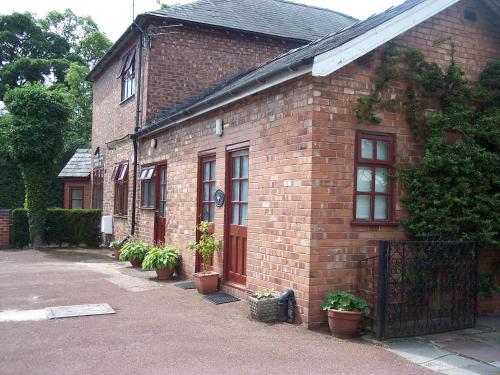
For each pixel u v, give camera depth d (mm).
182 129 10898
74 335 6109
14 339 5926
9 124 19016
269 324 6633
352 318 6043
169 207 11508
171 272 10250
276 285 7121
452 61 7395
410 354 5637
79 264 12938
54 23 37906
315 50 7121
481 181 6953
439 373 5035
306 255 6453
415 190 6969
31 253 15844
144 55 13742
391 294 6305
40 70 32219
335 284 6535
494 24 8031
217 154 9109
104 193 17984
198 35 13969
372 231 6812
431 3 6969
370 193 6898
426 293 6516
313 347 5719
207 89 14023
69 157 26828
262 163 7562
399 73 6988
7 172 23703
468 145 7016
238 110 8383
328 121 6551
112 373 4832
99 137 19094
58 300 8094
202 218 9883
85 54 36875
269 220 7328
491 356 5621
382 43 6609
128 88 15406
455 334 6562
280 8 16797
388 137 7016
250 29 14211
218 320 6859
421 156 7219
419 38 7391
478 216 6840
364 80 6828
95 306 7652
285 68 6473
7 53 34469
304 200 6539
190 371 4910
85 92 30531
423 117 7207
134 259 11961
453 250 6688
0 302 7918
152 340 5930
